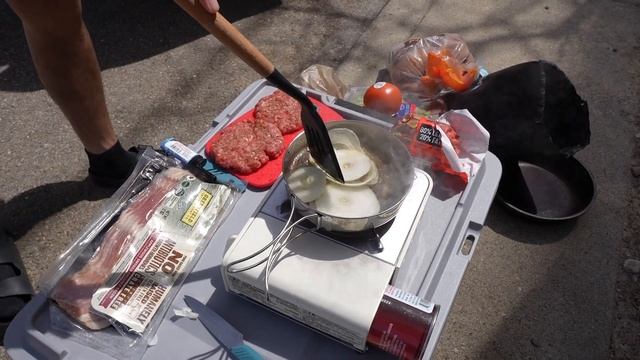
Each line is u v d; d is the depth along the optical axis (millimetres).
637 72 1890
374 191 903
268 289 798
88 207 1422
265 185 1088
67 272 936
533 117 1332
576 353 1203
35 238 1358
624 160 1607
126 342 852
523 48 1972
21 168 1526
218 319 867
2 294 1135
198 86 1793
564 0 2186
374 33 2012
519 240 1406
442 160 1092
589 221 1446
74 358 829
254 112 1241
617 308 1281
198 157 1116
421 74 1667
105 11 2078
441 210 1036
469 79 1558
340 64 1883
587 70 1892
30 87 1774
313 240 836
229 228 1019
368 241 835
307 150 953
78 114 1203
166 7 2092
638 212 1479
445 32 2031
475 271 1347
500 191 1475
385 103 1356
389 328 759
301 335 859
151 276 925
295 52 1927
